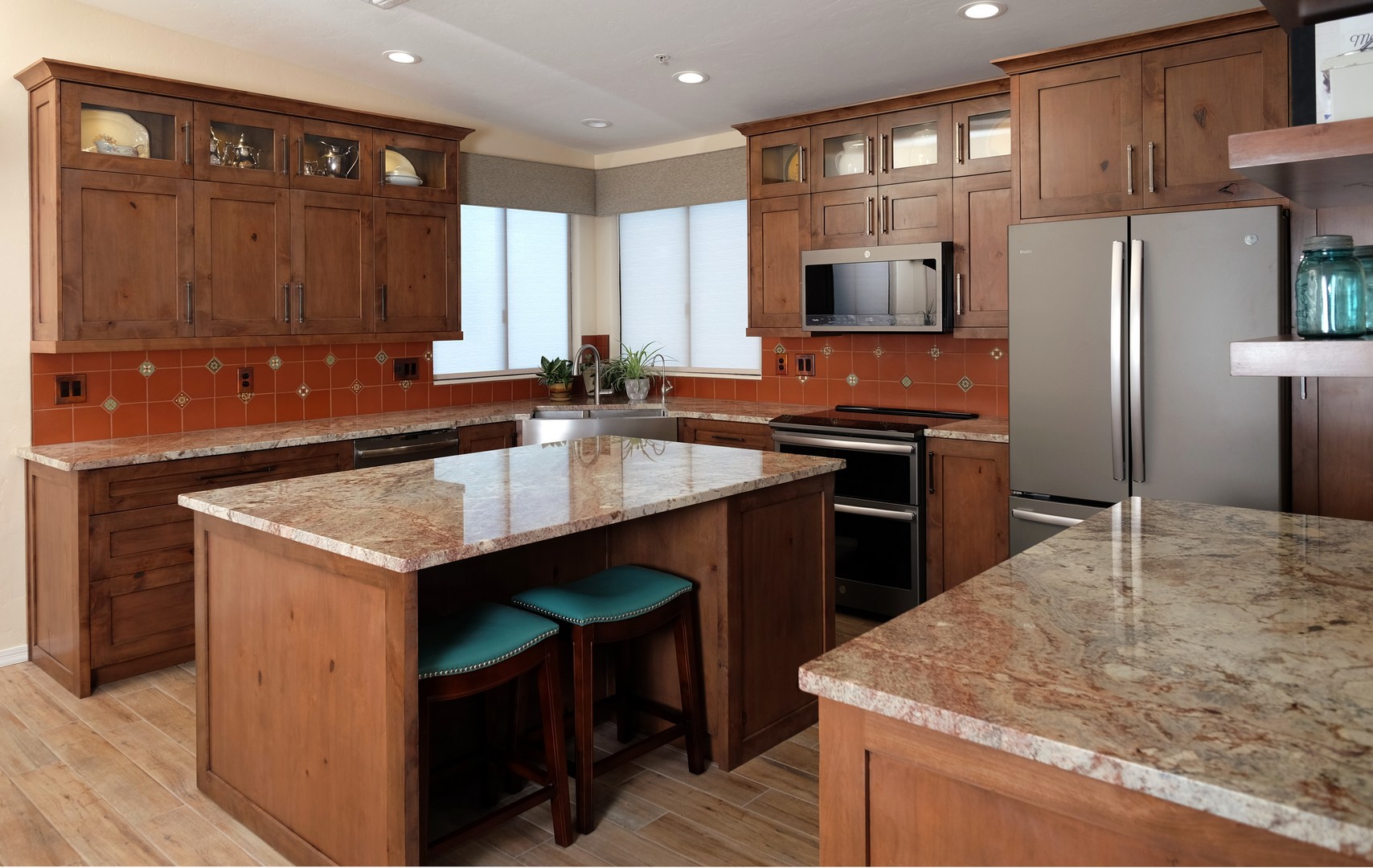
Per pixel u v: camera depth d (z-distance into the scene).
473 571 2.66
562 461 3.15
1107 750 0.97
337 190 4.43
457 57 4.20
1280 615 1.41
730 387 5.63
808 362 5.24
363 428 4.32
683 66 4.19
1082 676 1.18
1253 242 3.02
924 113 4.32
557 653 2.33
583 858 2.30
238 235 4.08
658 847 2.35
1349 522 2.08
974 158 4.16
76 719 3.17
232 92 3.97
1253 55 3.17
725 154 5.38
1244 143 1.50
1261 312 3.02
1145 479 3.28
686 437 5.07
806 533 3.07
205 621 2.57
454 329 5.01
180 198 3.88
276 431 4.20
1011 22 3.52
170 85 3.80
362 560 1.97
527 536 2.09
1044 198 3.65
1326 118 1.54
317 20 3.84
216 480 3.74
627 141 5.65
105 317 3.68
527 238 5.86
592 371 5.92
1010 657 1.25
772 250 4.94
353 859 2.11
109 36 3.82
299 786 2.26
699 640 2.81
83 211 3.60
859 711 1.20
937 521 4.06
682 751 2.91
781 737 2.96
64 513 3.44
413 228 4.78
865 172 4.53
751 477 2.78
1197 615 1.42
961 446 3.94
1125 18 3.45
